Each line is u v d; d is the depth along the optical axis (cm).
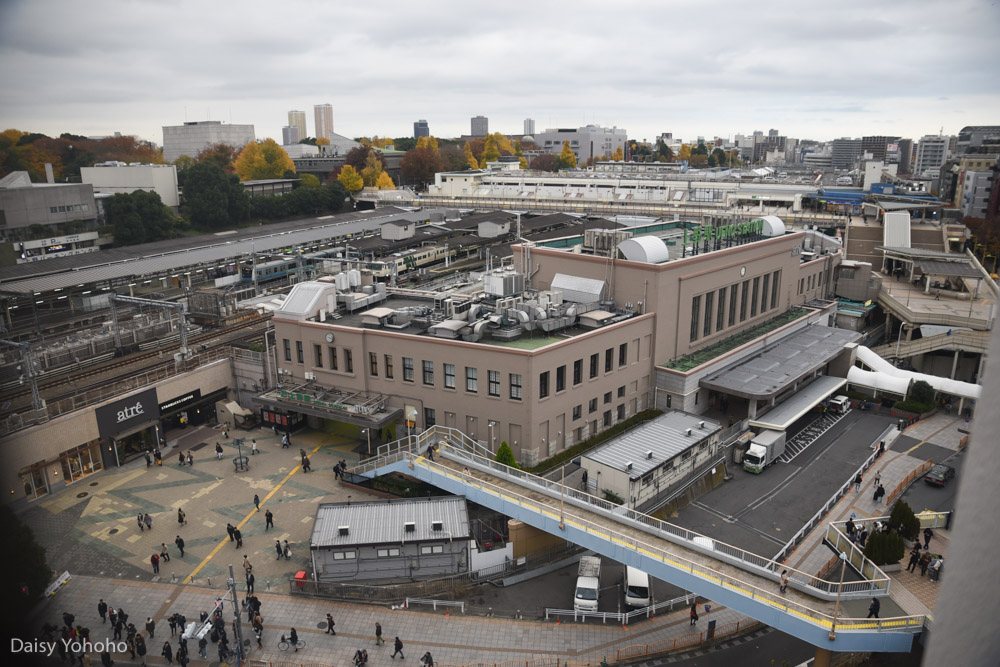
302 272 12800
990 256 12488
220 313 9725
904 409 7725
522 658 4109
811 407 7281
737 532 5431
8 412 6109
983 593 653
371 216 18412
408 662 4053
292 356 7162
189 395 7100
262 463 6400
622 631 4366
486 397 6078
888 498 5897
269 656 4084
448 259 14675
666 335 7219
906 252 11669
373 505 5109
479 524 5341
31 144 18475
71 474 6012
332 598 4609
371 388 6738
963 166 15850
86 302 10462
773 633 4391
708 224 8475
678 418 6419
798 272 9581
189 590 4659
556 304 6962
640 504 5412
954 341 8825
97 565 4900
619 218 17550
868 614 3841
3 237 12675
